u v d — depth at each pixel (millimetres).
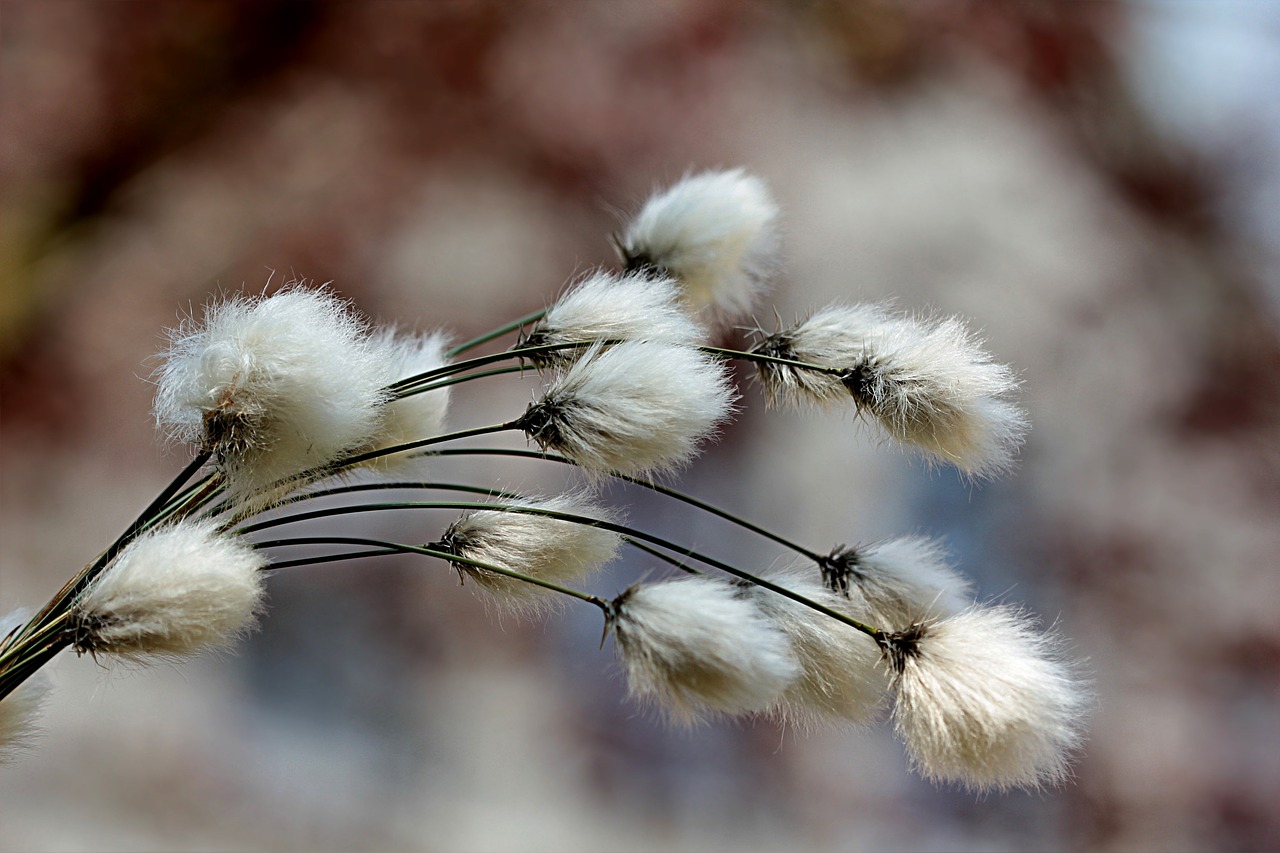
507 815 1578
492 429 686
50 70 1765
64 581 1598
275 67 1881
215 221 1807
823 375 704
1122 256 2045
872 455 1780
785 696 694
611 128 1949
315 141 1867
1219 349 2018
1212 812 1757
